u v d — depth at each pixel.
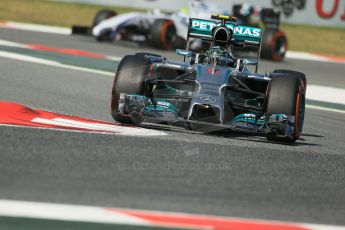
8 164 18.94
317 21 92.38
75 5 94.12
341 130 34.06
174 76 30.28
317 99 46.50
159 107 26.70
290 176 21.02
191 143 24.23
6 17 81.50
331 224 16.70
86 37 70.31
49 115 28.36
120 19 64.00
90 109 32.50
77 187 17.53
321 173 21.92
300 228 16.11
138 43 64.38
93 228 14.88
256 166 21.81
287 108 26.27
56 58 51.78
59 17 85.56
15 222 14.82
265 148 25.00
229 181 19.62
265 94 27.75
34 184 17.39
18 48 54.81
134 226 15.16
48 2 94.38
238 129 25.75
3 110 27.50
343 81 58.06
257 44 29.47
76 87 39.62
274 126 26.16
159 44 63.56
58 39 65.44
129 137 24.17
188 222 15.70
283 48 67.88
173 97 27.86
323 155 25.06
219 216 16.36
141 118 26.53
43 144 21.69
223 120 26.08
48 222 14.98
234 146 24.62
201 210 16.70
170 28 64.19
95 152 21.33
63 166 19.33
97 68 49.25
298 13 91.31
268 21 68.56
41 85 38.84
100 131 25.25
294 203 18.19
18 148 20.83
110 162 20.30
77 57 54.06
